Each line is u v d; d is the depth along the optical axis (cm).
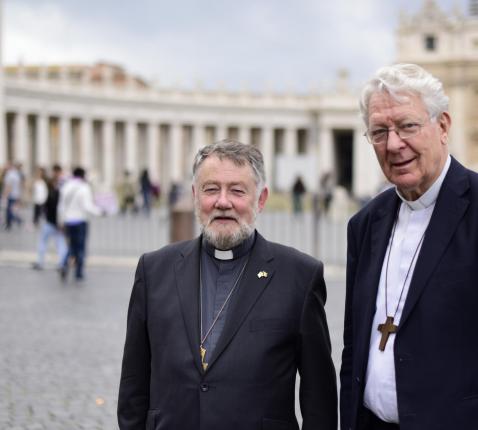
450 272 478
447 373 471
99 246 2847
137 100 8119
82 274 2059
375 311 512
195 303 513
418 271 486
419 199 501
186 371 498
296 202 4697
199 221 520
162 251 547
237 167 510
